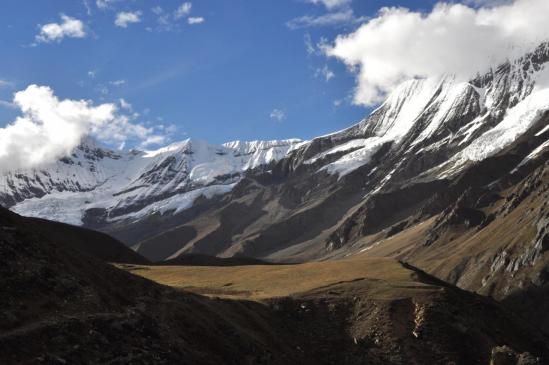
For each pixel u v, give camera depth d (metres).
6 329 45.47
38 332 46.38
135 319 56.38
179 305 67.00
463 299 91.38
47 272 55.53
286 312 83.62
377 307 83.38
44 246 60.03
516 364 73.38
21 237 58.47
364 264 110.50
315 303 85.81
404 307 83.50
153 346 54.03
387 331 78.88
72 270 59.28
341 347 77.94
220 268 128.38
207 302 75.06
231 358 62.94
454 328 80.06
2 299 48.69
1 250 54.53
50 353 44.81
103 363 47.47
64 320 49.44
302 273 109.38
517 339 88.81
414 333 78.25
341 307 84.88
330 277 101.69
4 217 61.25
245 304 81.25
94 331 50.16
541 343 91.06
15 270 53.19
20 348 43.66
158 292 68.75
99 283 61.09
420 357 75.06
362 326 80.81
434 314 81.31
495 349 75.25
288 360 71.12
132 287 66.38
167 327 59.59
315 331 80.62
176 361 54.19
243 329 71.62
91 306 54.56
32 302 50.50
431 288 88.94
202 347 61.19
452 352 76.12
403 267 105.31
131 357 49.94
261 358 66.69
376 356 75.75
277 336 76.56
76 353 46.53
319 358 76.25
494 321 90.31
